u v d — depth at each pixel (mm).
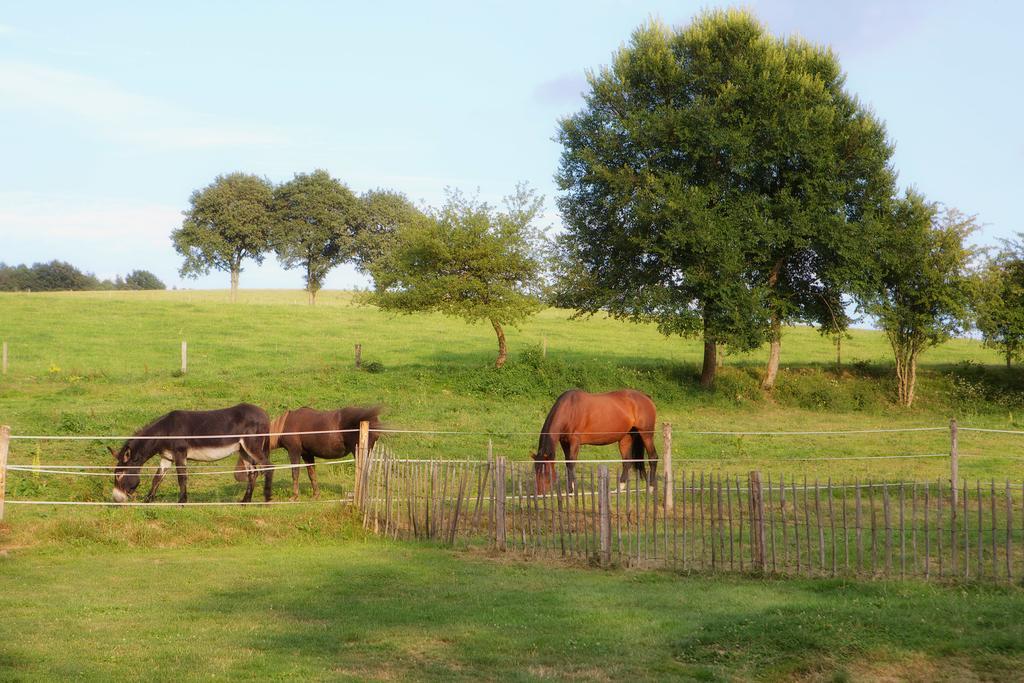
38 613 10031
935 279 33844
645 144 32844
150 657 8352
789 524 14805
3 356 35250
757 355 46875
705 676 7957
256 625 9688
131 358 38438
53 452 19750
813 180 32844
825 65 35594
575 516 13344
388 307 33938
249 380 31000
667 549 12469
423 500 15297
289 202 88188
